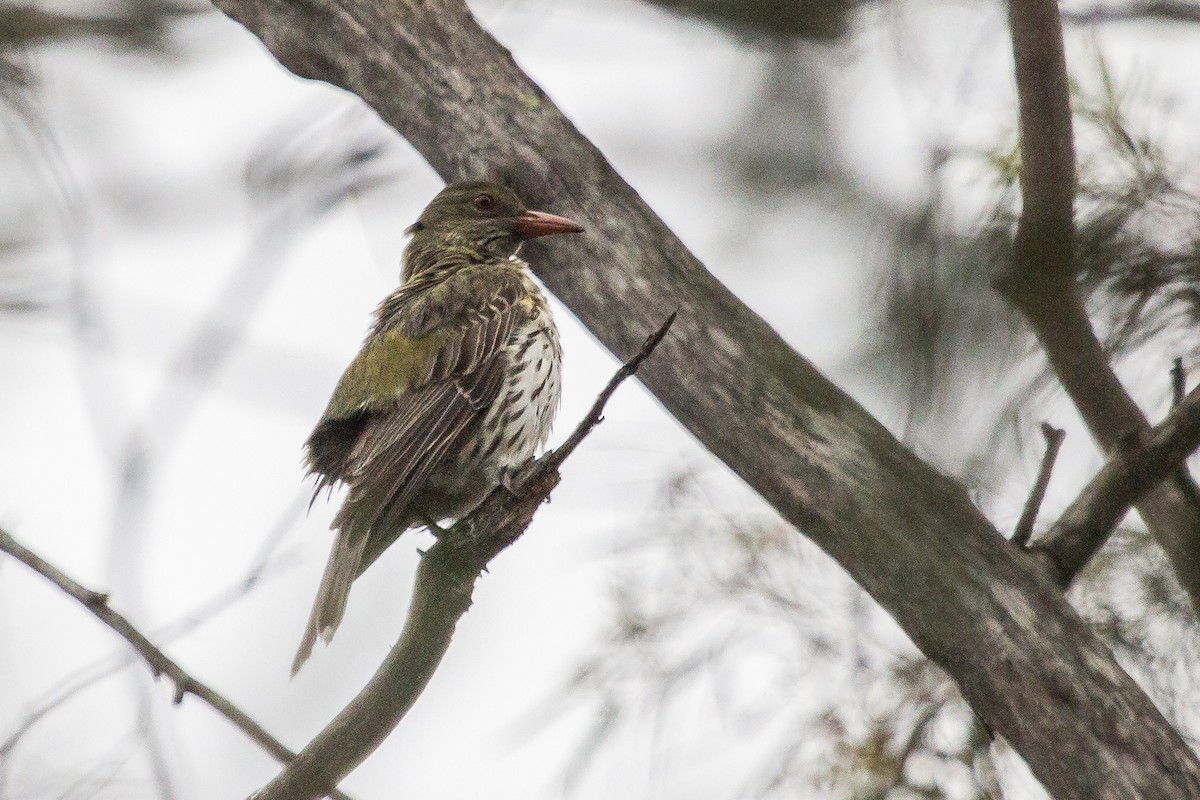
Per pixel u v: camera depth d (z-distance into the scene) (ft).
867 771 34.24
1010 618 29.07
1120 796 28.07
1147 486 30.04
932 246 20.38
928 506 29.40
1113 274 27.14
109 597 28.35
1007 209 26.23
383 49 34.47
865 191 21.15
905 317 20.08
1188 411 29.73
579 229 33.17
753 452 30.81
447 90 34.24
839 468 29.84
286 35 35.17
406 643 29.12
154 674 28.22
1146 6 31.45
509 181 33.83
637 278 32.53
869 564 29.78
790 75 22.59
